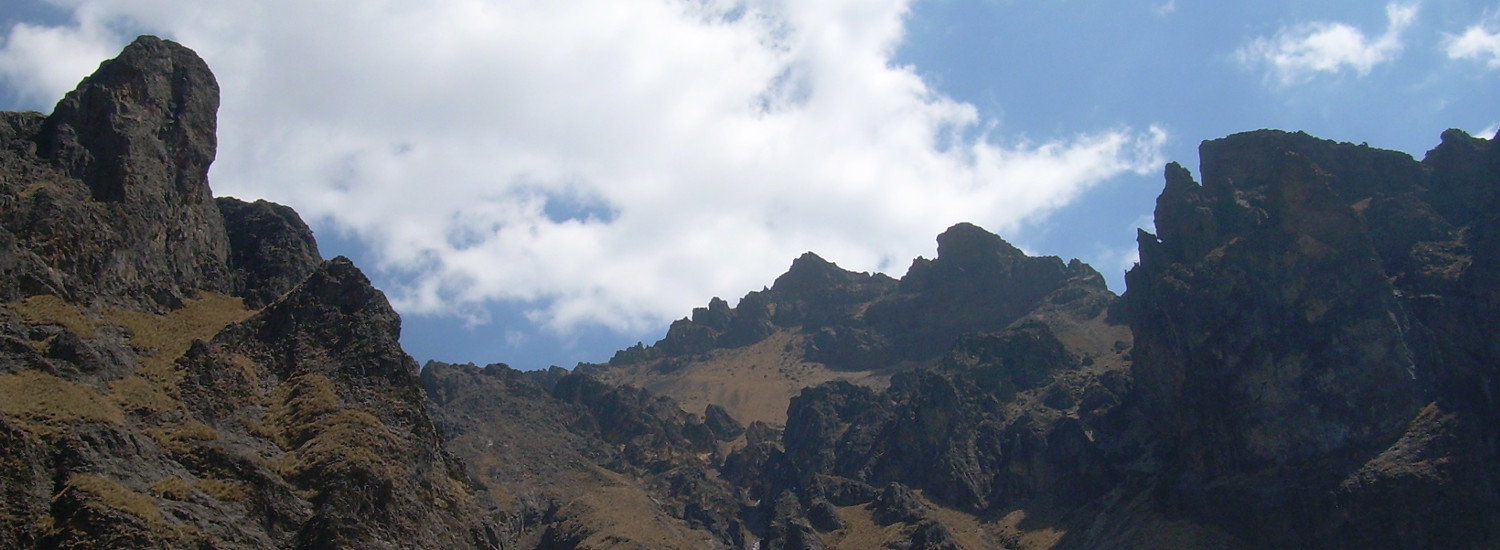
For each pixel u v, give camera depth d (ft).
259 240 338.13
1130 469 538.06
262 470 221.05
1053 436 596.70
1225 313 512.22
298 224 357.20
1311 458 454.40
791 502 596.70
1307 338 481.46
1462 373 448.24
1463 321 460.14
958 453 611.06
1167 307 537.65
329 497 224.53
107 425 211.61
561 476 638.12
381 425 252.21
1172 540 462.60
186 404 239.50
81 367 231.91
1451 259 494.18
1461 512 411.34
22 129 284.82
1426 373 456.86
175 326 270.87
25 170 271.08
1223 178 572.10
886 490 582.76
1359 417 453.58
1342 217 498.69
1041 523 551.59
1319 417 459.73
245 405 250.78
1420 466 426.51
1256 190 559.79
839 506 595.88
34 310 239.91
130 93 297.53
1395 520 419.33
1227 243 536.01
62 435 203.82
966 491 588.91
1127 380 627.05
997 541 550.36
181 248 297.74
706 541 595.88
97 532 188.34
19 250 247.09
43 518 189.37
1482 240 481.05
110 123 288.10
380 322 279.08
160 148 297.33
